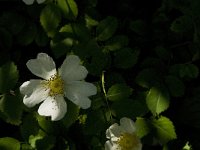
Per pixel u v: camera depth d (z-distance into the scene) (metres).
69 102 0.34
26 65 0.37
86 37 0.34
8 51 0.36
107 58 0.34
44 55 0.34
